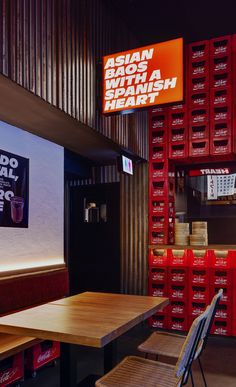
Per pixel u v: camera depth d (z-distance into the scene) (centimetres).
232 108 532
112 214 650
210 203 638
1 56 295
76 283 675
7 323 249
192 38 641
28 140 442
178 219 636
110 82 447
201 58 553
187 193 645
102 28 486
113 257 646
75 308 297
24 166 434
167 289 556
